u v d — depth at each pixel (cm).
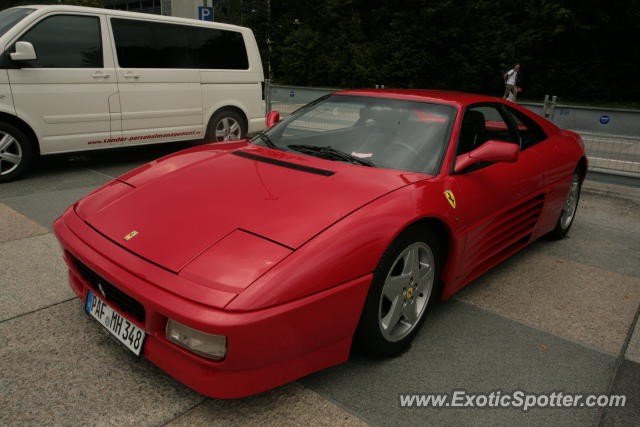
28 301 279
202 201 224
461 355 249
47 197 482
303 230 200
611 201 601
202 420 193
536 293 329
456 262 268
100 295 216
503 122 345
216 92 694
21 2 2034
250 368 180
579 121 777
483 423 201
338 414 200
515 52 2492
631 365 248
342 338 206
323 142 298
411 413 204
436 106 305
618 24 2427
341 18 3194
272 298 175
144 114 617
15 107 512
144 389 209
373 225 209
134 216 221
